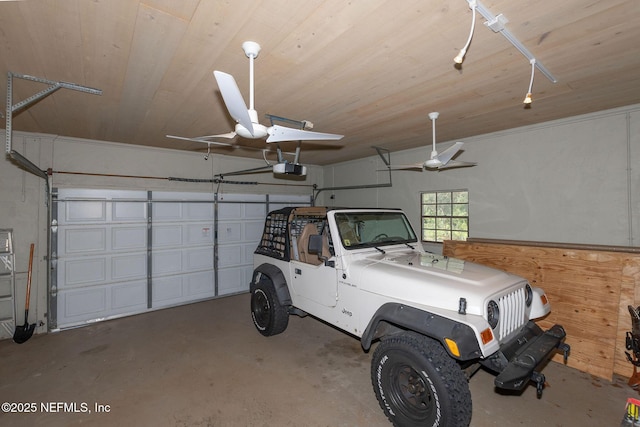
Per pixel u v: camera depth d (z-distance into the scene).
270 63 2.31
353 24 1.82
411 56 2.22
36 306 4.64
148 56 2.19
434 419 2.09
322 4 1.62
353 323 2.92
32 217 4.64
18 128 4.29
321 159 7.07
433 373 2.08
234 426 2.49
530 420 2.52
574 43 2.06
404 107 3.36
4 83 2.68
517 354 2.25
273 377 3.22
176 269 5.94
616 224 3.54
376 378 2.49
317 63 2.31
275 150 5.84
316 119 3.79
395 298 2.53
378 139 4.97
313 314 3.47
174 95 2.96
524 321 2.62
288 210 4.23
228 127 4.16
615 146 3.52
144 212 5.59
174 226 5.93
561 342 2.56
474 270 2.72
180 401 2.83
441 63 2.33
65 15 1.71
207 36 1.93
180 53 2.15
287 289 3.96
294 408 2.71
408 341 2.26
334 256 3.21
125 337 4.39
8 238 4.47
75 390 3.04
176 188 5.95
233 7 1.65
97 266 5.14
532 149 4.21
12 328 4.43
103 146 5.20
